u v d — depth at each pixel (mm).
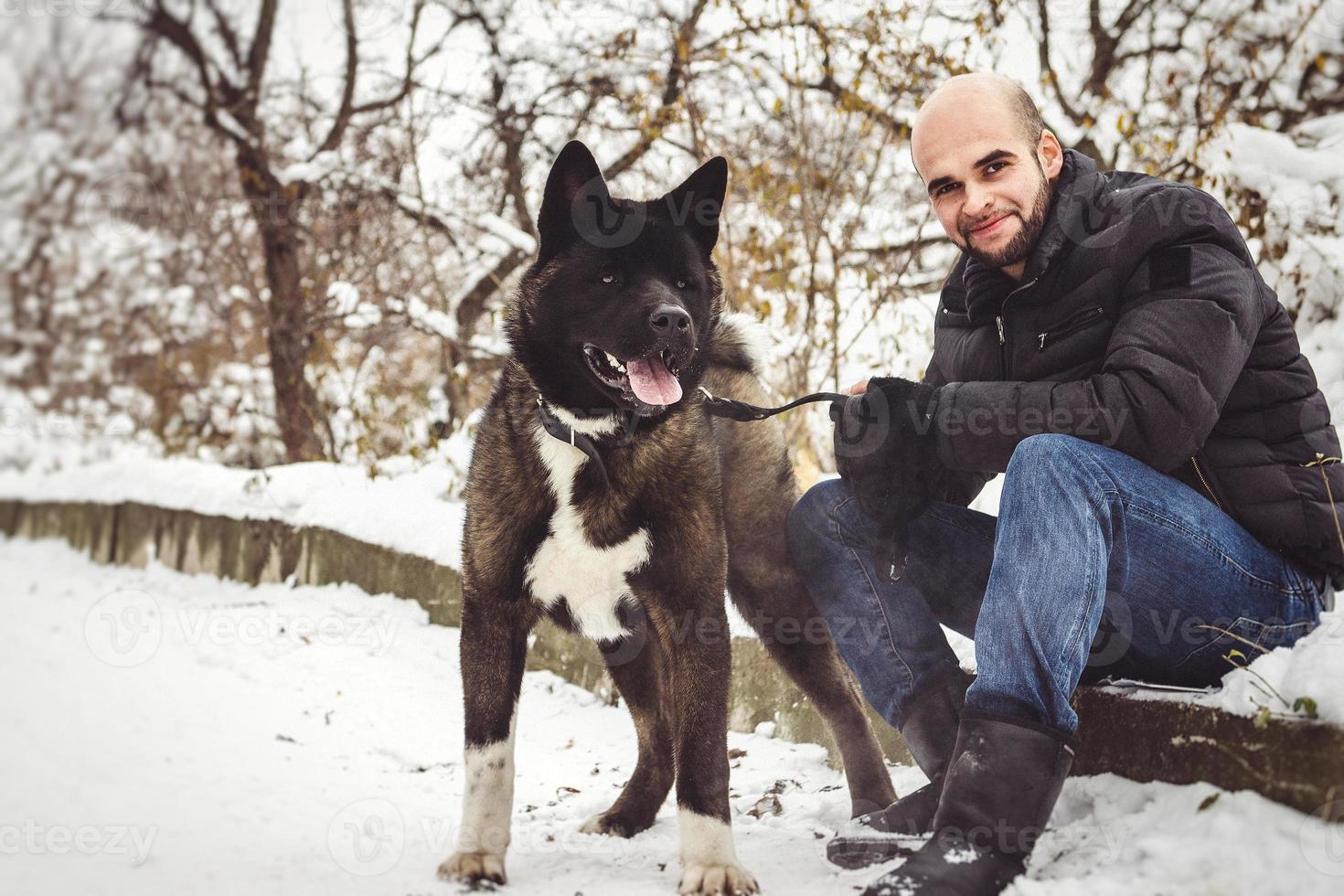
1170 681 2312
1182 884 1806
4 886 2232
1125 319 2197
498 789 2391
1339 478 2195
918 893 1845
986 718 1969
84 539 9031
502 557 2564
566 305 2709
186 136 10672
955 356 2666
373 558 5555
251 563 6590
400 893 2203
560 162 2766
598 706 4156
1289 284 4113
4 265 13508
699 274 2904
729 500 3008
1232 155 4383
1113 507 2061
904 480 2393
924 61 5523
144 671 4680
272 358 8711
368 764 3436
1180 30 6184
